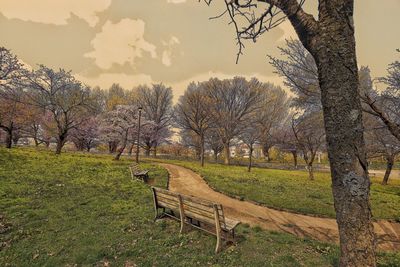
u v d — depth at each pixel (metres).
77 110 33.38
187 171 22.89
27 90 33.53
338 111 3.00
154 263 4.54
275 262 4.58
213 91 44.88
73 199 9.16
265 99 43.94
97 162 23.20
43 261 4.59
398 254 5.70
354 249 2.87
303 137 24.81
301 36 3.48
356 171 2.91
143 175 15.63
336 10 3.09
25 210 7.54
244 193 13.02
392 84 10.77
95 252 4.91
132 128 36.69
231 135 43.94
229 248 5.17
